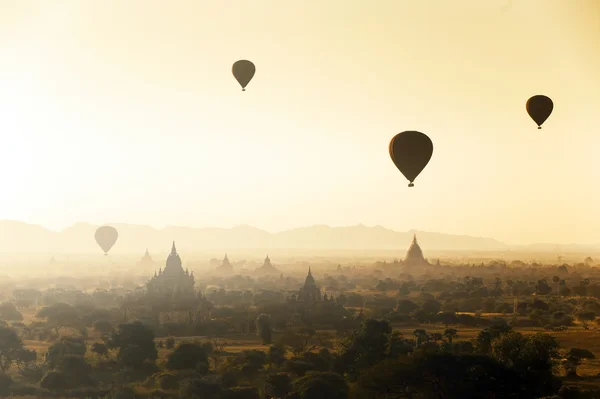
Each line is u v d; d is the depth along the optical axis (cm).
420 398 10212
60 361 13238
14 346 14762
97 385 12762
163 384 12394
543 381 11750
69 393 12000
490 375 10250
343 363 13788
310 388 10962
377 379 10388
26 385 12462
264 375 13175
